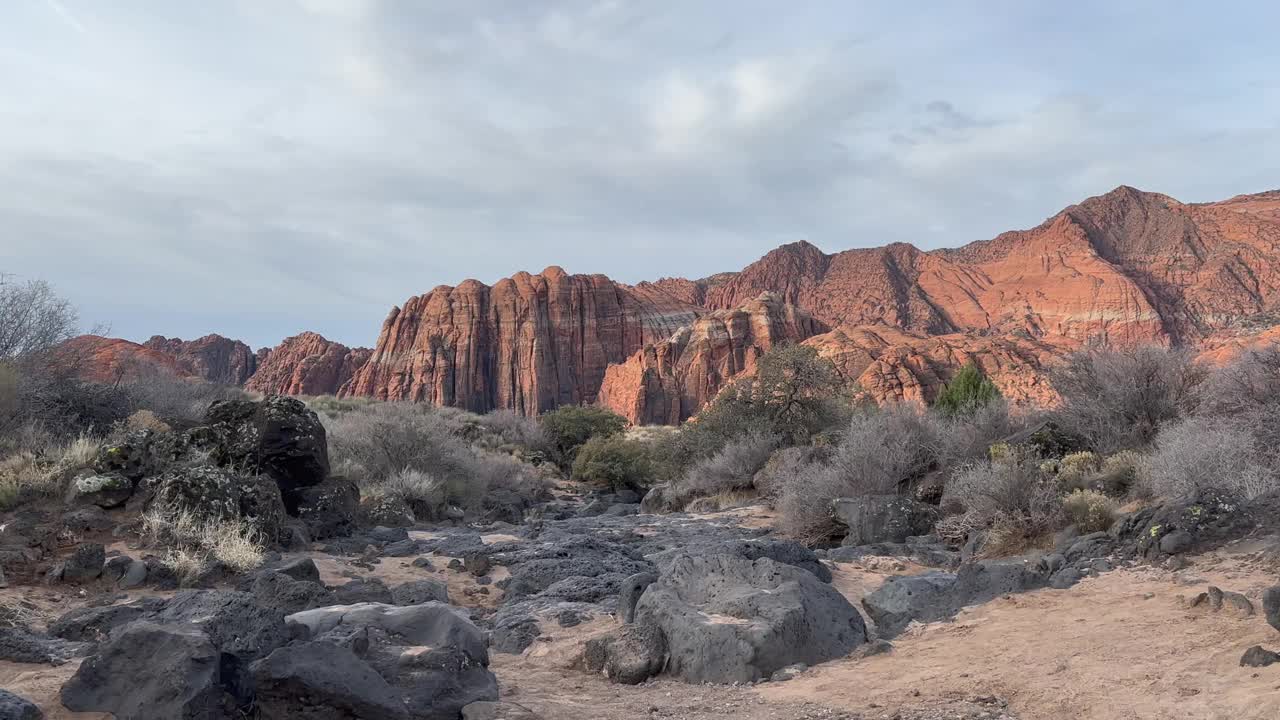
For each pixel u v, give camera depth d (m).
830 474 18.72
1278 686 5.39
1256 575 8.56
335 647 5.89
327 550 13.88
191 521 11.85
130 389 22.08
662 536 17.83
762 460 27.09
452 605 11.01
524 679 7.74
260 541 12.51
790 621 7.95
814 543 17.38
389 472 23.83
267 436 15.26
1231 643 6.55
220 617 6.38
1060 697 6.08
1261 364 14.36
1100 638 7.34
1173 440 12.90
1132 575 9.56
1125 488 13.97
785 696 6.82
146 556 10.95
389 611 7.16
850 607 9.01
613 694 7.25
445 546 14.88
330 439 26.06
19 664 6.86
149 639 5.89
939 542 14.83
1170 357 18.27
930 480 18.67
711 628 7.80
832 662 7.98
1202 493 10.51
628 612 9.57
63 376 19.97
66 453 14.01
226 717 5.67
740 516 21.89
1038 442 17.95
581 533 17.83
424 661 6.29
